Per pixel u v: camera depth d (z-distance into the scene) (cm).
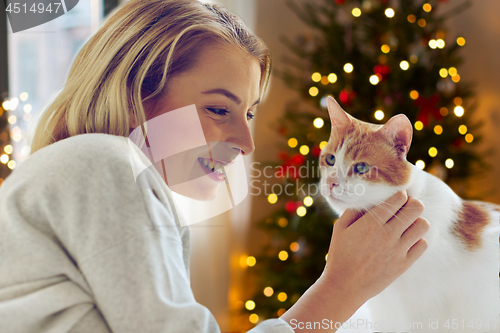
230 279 206
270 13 229
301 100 232
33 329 40
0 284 41
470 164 188
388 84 173
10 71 186
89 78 59
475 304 68
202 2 68
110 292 40
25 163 48
